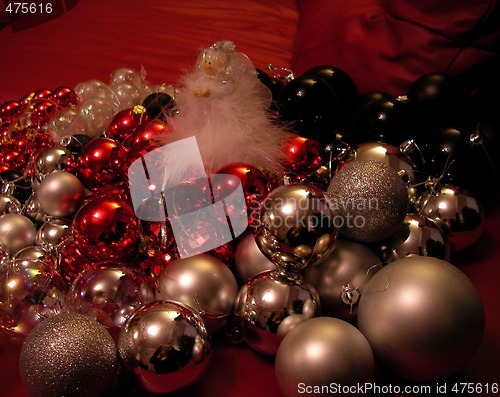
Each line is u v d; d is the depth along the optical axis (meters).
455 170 0.51
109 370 0.36
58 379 0.34
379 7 0.66
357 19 0.66
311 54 0.72
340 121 0.55
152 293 0.42
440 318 0.34
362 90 0.63
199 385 0.39
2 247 0.47
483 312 0.36
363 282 0.40
